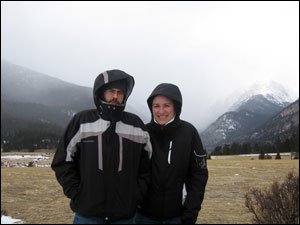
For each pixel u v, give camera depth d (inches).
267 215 266.4
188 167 137.6
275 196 265.4
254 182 699.4
